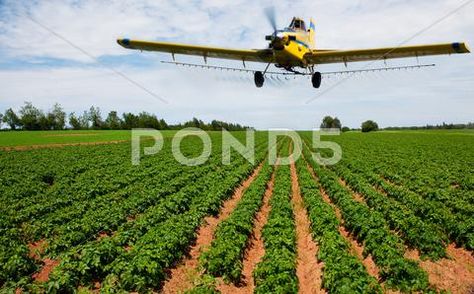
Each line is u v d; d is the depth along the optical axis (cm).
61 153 5294
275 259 1362
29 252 1462
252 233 1812
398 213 1838
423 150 5631
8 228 1800
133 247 1441
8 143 7056
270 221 1828
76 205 2158
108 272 1345
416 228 1630
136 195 2358
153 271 1252
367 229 1642
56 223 1867
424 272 1273
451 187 2619
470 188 2661
